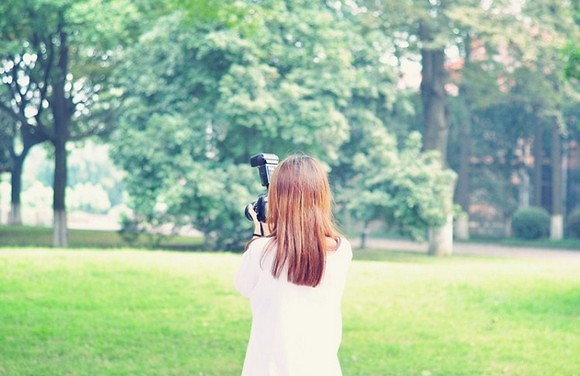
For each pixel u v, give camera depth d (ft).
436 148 101.45
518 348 31.14
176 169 82.58
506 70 102.32
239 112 79.71
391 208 89.61
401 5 93.40
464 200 132.67
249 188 83.35
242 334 32.83
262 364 10.94
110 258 51.44
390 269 54.54
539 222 128.88
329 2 95.66
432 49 96.02
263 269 11.07
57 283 42.63
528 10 96.07
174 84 85.35
